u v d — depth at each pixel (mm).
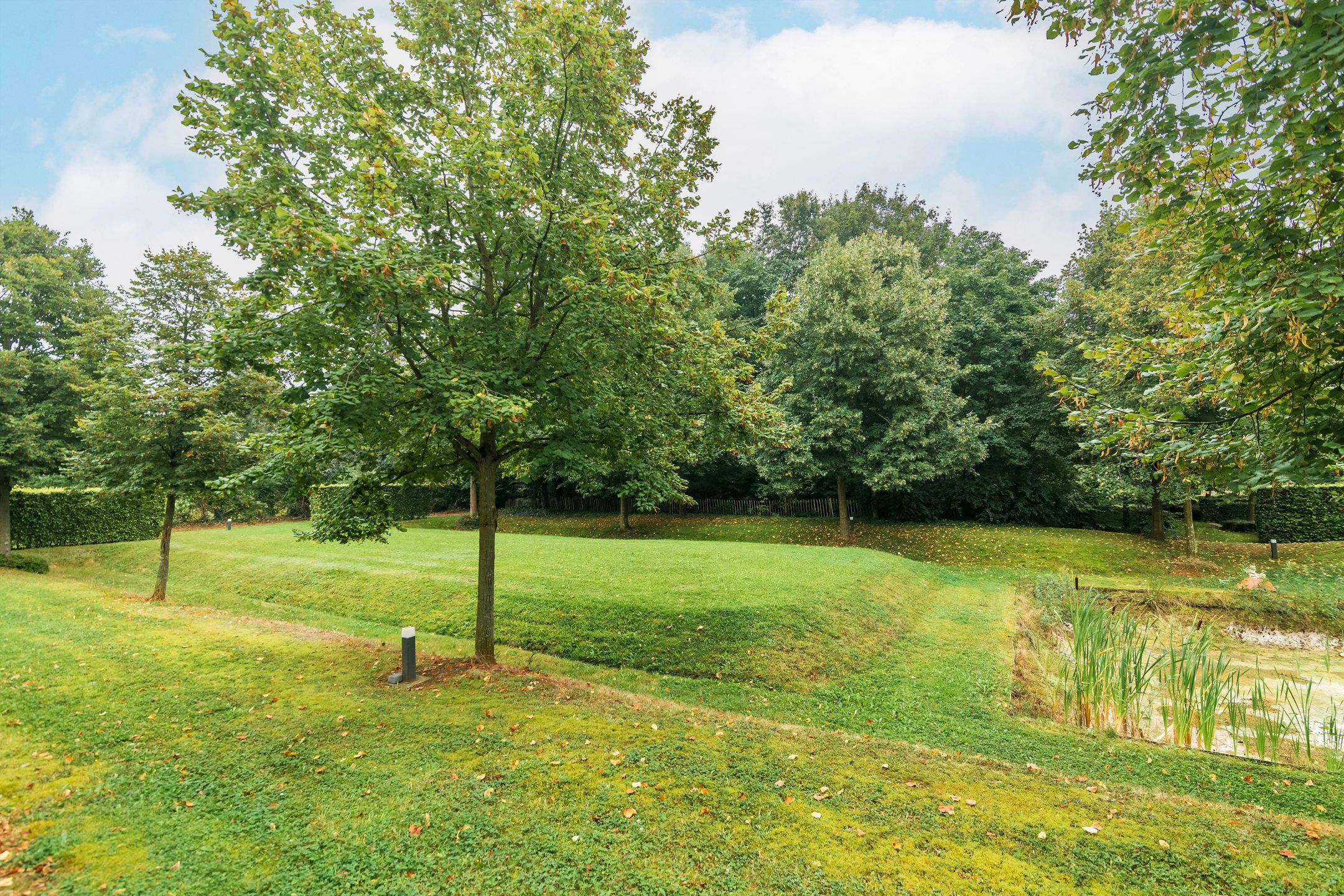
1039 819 4793
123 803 4809
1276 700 9070
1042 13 4887
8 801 4785
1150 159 4816
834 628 11133
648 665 9945
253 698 7266
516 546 18672
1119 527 24500
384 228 6559
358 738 6109
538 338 7988
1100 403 6137
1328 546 18750
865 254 22422
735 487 32281
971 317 25688
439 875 3984
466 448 9000
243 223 7215
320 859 4145
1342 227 4473
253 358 6785
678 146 9445
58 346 20969
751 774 5449
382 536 8984
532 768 5453
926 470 20344
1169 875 4059
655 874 4012
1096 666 8312
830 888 3900
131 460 13656
